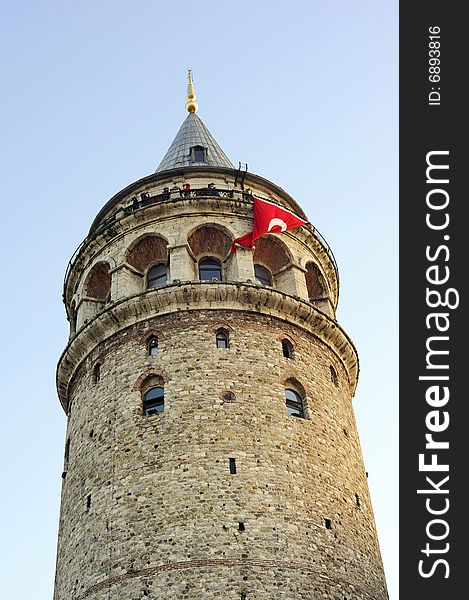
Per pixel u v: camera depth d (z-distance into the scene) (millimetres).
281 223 45562
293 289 44844
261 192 50500
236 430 37219
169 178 49500
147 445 37188
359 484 40312
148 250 46000
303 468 37438
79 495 38344
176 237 44656
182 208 45750
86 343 43594
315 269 48125
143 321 41906
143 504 35344
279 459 36938
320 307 47656
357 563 36438
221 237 45812
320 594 33781
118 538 34906
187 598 32281
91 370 42625
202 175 49469
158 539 34094
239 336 40875
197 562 33094
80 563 35844
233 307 41812
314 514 36156
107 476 37312
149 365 40062
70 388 45125
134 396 39250
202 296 41781
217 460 36062
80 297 46688
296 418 39250
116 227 46531
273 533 34406
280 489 35938
